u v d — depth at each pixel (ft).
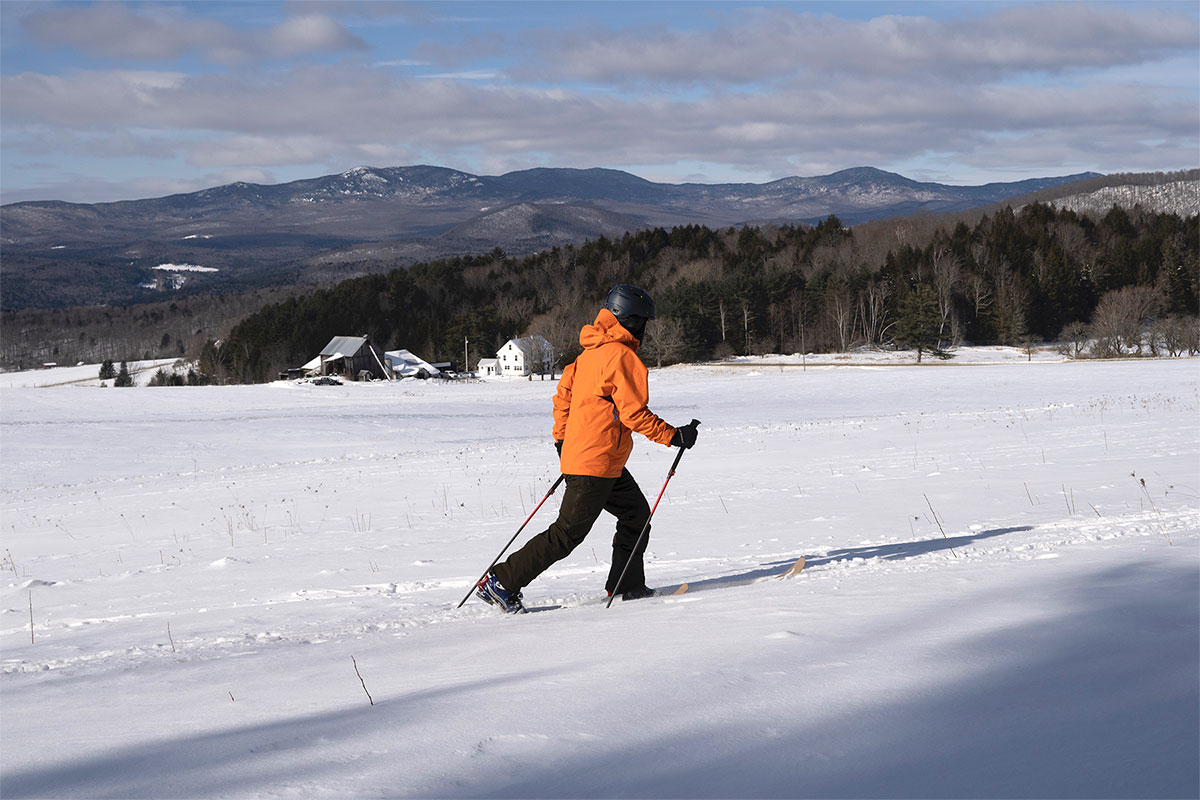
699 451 63.72
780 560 22.27
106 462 91.50
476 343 356.59
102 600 25.05
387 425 121.08
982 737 7.06
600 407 16.79
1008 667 8.93
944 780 6.31
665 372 270.05
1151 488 30.66
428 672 11.47
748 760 6.94
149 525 44.47
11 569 33.42
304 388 200.13
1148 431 54.44
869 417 100.07
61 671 15.21
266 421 126.62
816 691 8.52
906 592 13.84
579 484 16.80
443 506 43.24
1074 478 35.45
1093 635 9.95
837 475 44.60
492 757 7.39
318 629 17.47
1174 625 10.21
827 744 7.16
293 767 7.52
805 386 173.17
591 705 8.61
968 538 22.84
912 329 289.53
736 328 315.17
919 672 8.93
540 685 9.54
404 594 21.89
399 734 8.21
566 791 6.59
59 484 77.82
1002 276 337.11
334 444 103.04
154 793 7.14
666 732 7.69
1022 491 32.99
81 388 185.47
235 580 26.48
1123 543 18.65
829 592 14.64
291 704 10.20
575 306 363.97
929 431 68.64
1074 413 76.74
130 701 11.44
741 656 10.16
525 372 317.01
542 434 110.11
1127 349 283.79
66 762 8.38
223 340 431.43
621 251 488.44
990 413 85.15
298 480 61.57
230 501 52.03
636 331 17.13
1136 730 6.95
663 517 33.47
